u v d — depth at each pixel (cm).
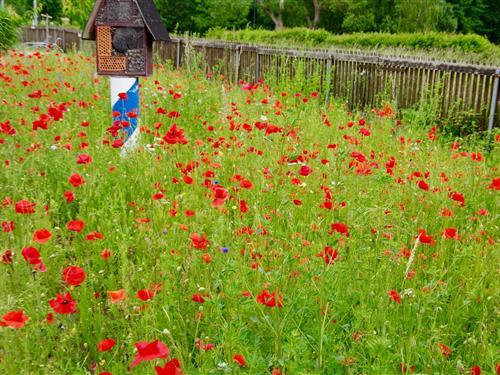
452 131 1021
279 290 303
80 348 326
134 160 568
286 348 253
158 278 355
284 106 891
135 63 669
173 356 287
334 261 331
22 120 655
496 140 758
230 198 462
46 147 559
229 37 3322
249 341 296
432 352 283
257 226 373
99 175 509
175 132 476
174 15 5478
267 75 1380
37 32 2995
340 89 1285
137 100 678
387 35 2528
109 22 659
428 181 537
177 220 439
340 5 5006
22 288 341
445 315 334
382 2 4675
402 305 324
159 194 415
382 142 755
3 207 479
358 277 350
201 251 354
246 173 529
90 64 1269
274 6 5522
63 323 311
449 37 2320
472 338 305
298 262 345
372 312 311
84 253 421
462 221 483
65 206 493
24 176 516
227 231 398
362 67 1231
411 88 1130
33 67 1160
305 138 707
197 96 874
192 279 338
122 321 317
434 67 1071
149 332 293
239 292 300
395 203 478
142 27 663
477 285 347
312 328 304
